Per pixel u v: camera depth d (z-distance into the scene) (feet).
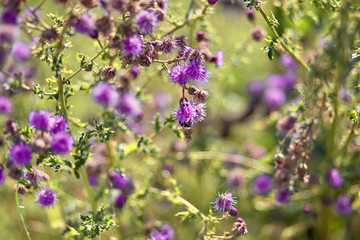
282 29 4.71
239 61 4.63
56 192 4.20
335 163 4.42
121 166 4.50
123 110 3.93
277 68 5.31
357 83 4.15
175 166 4.73
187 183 4.73
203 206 4.64
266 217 4.73
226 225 4.59
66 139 3.91
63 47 3.87
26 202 4.40
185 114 3.94
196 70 3.91
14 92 4.09
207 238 4.07
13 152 3.92
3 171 4.02
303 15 4.30
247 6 4.06
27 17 3.86
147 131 4.66
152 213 4.63
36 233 4.53
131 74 3.97
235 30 5.00
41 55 3.88
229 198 4.04
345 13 3.92
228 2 4.64
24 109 4.24
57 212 4.45
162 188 4.58
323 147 4.63
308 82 3.99
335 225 4.68
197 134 4.80
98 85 3.93
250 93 5.47
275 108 4.98
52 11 4.35
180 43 4.01
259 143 5.09
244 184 4.71
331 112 4.16
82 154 4.00
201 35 4.21
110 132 3.99
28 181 4.04
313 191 4.62
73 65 4.38
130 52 3.87
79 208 4.53
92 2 3.85
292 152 4.05
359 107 4.15
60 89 3.97
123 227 4.39
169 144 4.62
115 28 3.89
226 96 5.12
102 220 4.09
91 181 4.46
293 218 4.69
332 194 4.51
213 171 4.74
